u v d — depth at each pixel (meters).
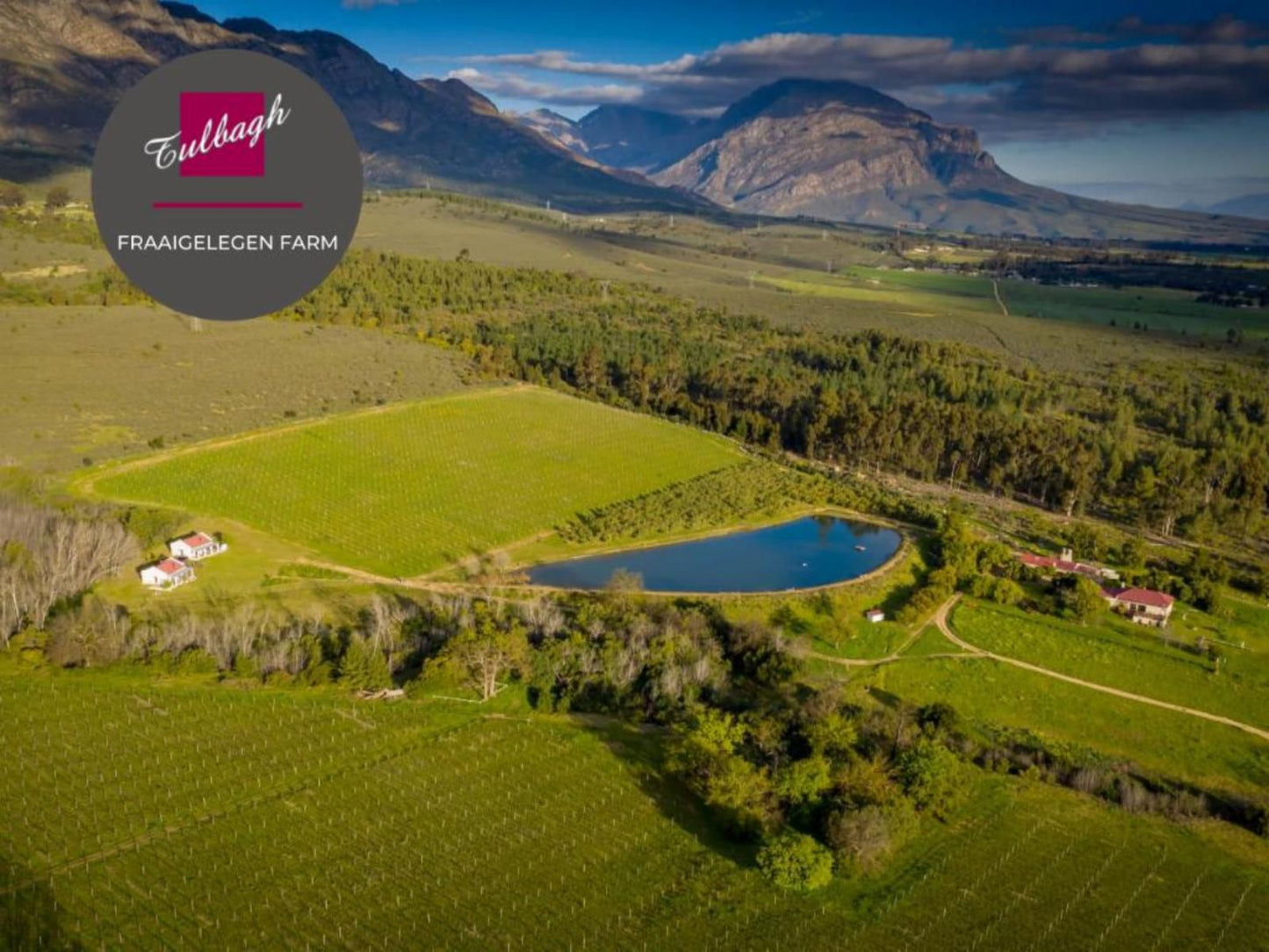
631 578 148.75
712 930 80.19
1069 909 85.19
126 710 106.00
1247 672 134.50
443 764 100.62
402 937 77.00
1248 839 97.50
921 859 90.94
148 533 148.38
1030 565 163.50
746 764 94.06
